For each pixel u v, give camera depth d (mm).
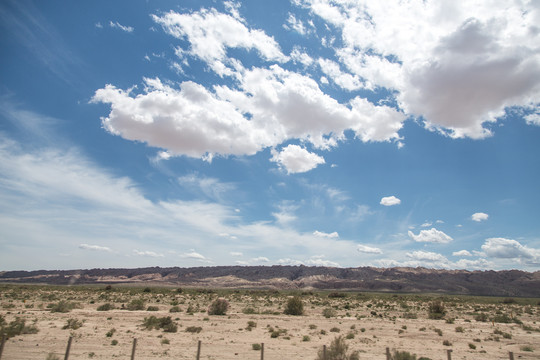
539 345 26469
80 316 36531
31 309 40969
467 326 37750
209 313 44188
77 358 18641
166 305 56062
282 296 94125
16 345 20953
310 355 21188
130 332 27531
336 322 39062
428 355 21984
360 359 20219
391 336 29656
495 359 21266
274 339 26656
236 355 20891
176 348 22250
